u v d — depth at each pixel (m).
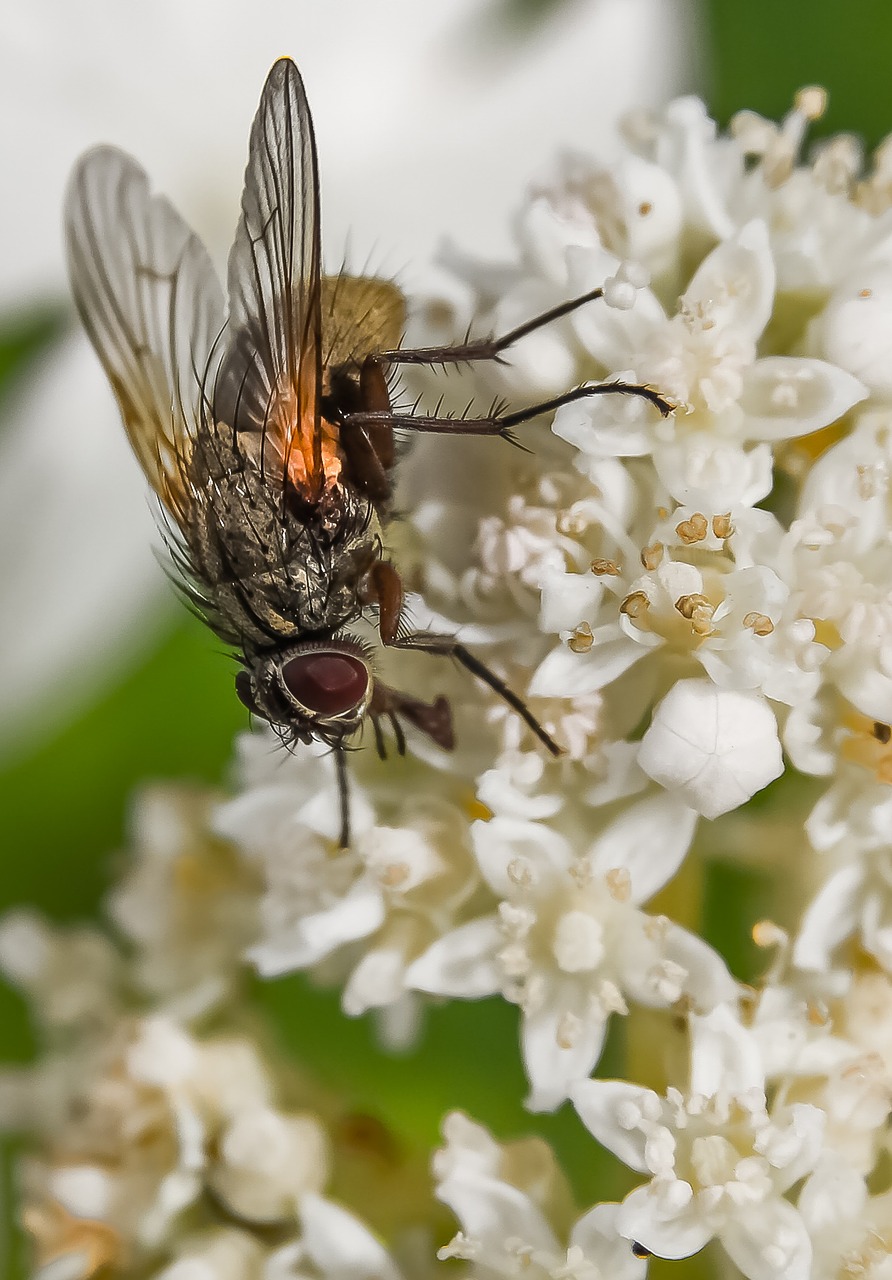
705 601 0.07
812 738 0.07
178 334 0.08
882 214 0.08
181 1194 0.08
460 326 0.08
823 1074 0.07
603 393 0.07
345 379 0.08
